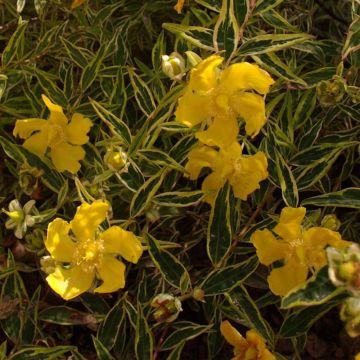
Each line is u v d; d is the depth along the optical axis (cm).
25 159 41
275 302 40
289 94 42
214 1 43
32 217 39
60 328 43
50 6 52
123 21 49
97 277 37
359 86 45
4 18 52
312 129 42
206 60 34
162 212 41
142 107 41
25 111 46
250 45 39
